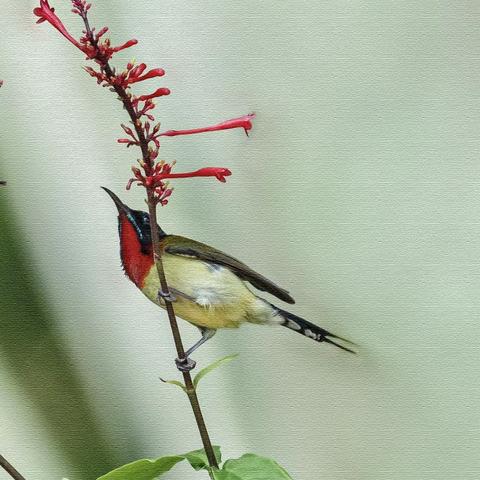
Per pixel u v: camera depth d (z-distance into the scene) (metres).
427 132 3.91
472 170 3.91
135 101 3.69
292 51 3.90
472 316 3.92
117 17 3.90
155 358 3.92
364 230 3.91
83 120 3.90
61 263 3.91
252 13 3.89
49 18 3.69
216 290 3.78
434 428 3.92
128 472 3.70
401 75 3.91
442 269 3.91
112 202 3.91
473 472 3.91
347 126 3.91
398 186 3.91
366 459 3.92
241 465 3.71
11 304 3.91
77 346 3.91
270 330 3.92
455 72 3.91
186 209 3.90
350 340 3.91
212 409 3.92
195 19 3.89
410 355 3.92
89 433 3.91
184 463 3.92
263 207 3.90
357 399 3.92
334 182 3.90
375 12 3.90
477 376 3.91
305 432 3.92
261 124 3.90
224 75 3.90
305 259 3.91
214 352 3.92
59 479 3.91
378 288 3.91
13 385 3.90
